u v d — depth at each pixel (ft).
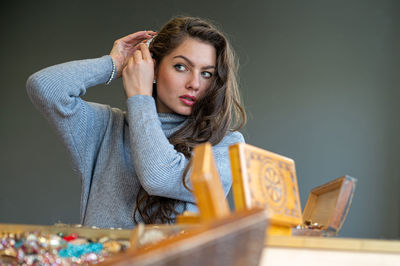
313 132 17.19
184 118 4.09
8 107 18.53
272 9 18.22
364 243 1.83
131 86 3.85
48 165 17.94
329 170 16.80
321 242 1.82
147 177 3.48
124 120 4.14
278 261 1.80
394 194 16.17
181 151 3.85
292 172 2.42
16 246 1.99
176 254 1.22
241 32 18.15
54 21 18.98
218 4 18.38
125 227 3.81
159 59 4.07
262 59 17.93
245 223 1.30
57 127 3.78
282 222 2.23
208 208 1.51
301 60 17.76
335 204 2.78
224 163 3.98
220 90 4.05
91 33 18.75
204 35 3.97
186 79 3.94
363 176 16.49
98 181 3.96
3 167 18.07
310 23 17.95
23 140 18.22
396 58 17.11
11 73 18.79
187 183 3.60
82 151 3.93
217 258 1.29
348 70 17.37
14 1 19.27
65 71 3.80
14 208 17.74
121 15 18.70
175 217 3.73
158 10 18.56
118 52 4.27
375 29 17.44
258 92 17.71
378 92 16.98
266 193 2.18
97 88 17.54
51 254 2.02
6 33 19.07
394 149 16.51
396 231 15.94
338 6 17.87
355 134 16.85
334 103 17.24
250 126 17.48
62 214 17.52
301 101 17.48
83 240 2.17
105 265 1.30
